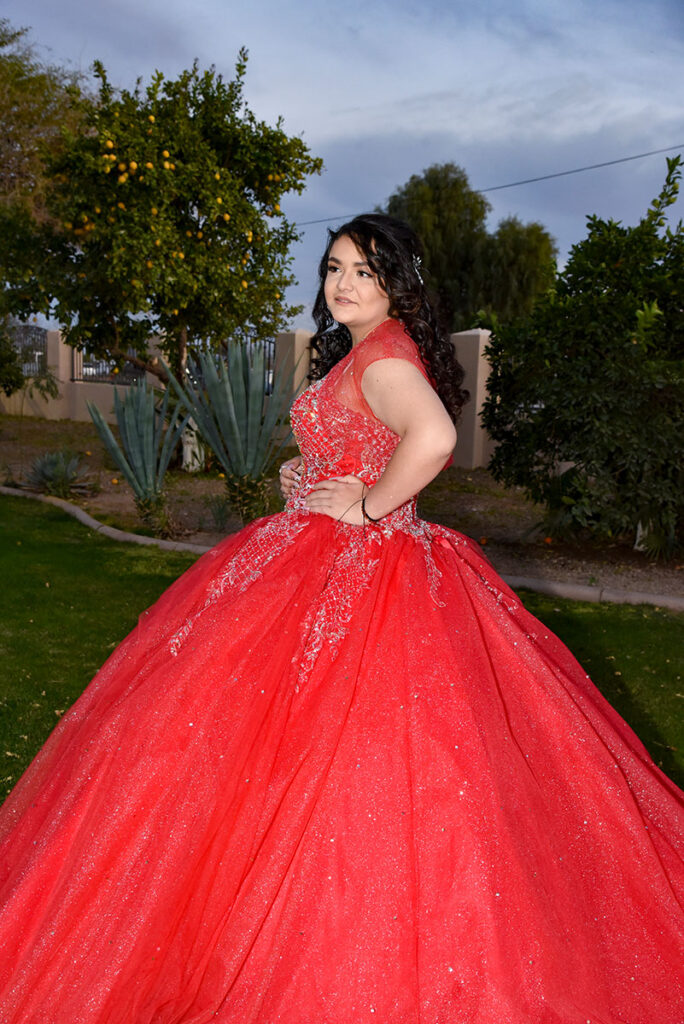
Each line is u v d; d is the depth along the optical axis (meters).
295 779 1.80
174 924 1.73
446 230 26.59
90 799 1.80
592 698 2.29
